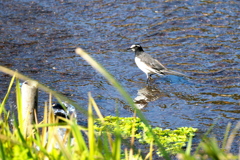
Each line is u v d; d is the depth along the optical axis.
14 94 14.18
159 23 21.94
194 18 22.23
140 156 7.05
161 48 19.30
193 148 10.35
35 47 19.48
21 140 6.43
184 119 12.64
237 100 14.00
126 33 21.11
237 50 18.64
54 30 21.56
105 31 21.39
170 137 10.95
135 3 24.55
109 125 11.66
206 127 11.92
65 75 16.53
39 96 14.25
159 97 14.60
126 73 17.03
